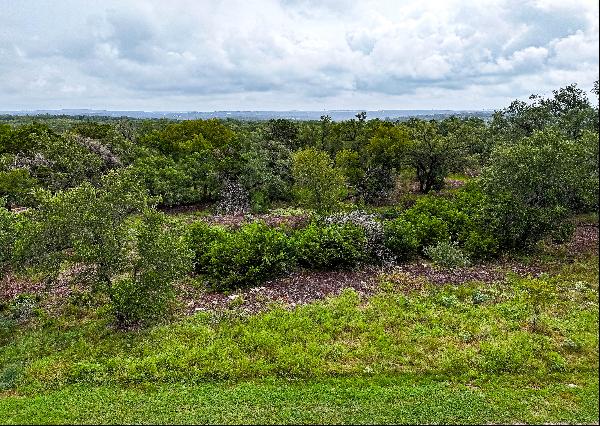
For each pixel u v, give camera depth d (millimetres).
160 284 15727
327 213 27156
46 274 17422
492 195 24531
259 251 20344
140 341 14594
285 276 20719
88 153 33500
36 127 43250
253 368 12891
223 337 14805
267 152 40125
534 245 23625
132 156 39125
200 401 11242
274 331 15102
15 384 12367
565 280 19531
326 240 21484
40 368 13062
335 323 15609
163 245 15742
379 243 22609
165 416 10539
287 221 29953
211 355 13586
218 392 11719
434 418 10500
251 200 36062
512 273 20516
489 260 22594
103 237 15344
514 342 14117
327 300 17688
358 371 12781
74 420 10391
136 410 10820
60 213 15062
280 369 12891
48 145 33562
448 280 19750
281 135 50500
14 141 40281
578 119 32531
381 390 11719
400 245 22344
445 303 17188
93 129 44875
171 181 35625
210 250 20719
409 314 16234
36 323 16141
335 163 40906
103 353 13930
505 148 24688
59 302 17953
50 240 15336
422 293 18281
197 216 33562
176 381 12445
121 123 69875
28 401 11305
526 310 16484
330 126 48438
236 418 10484
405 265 21969
